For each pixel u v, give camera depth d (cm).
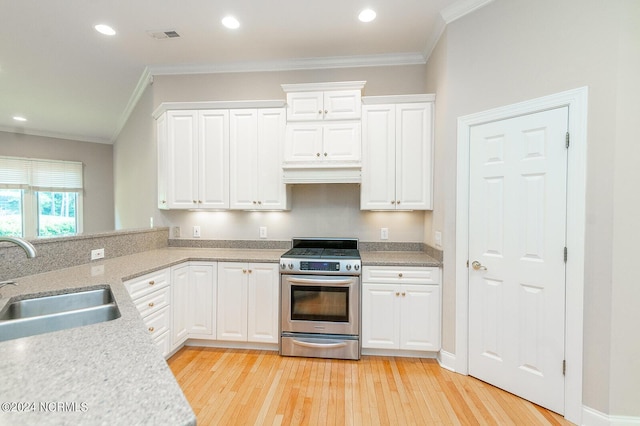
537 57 183
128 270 199
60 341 87
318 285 241
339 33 251
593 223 165
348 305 240
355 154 259
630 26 156
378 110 262
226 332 254
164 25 239
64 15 225
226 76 309
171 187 283
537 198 185
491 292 207
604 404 162
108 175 586
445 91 232
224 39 260
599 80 162
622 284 159
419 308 238
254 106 274
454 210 226
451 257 228
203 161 280
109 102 402
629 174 157
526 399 190
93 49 276
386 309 240
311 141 265
